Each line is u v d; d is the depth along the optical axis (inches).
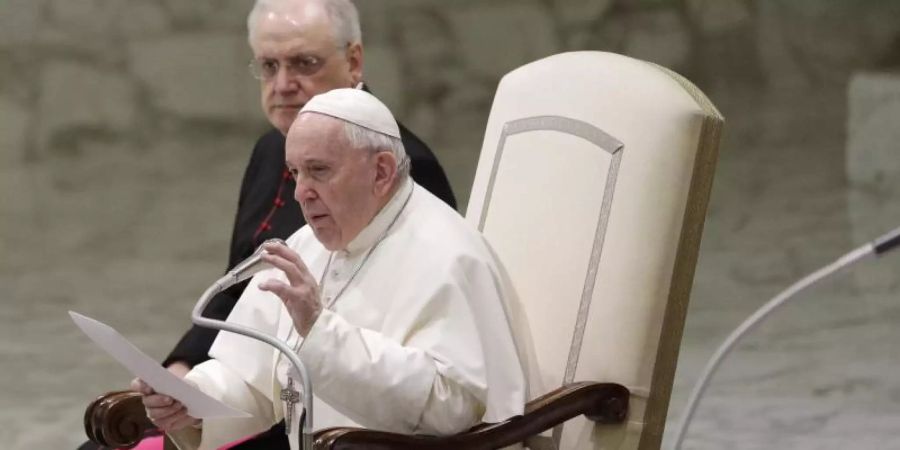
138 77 1550.2
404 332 389.1
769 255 1103.6
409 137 510.0
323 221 399.2
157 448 486.0
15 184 1421.0
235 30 1566.2
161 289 1101.7
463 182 1392.7
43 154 1513.3
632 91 418.3
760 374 839.1
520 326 430.0
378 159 397.4
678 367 855.7
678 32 1583.4
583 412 400.2
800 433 734.5
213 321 358.0
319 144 389.7
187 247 1227.9
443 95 1576.0
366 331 379.9
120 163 1492.4
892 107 1120.8
